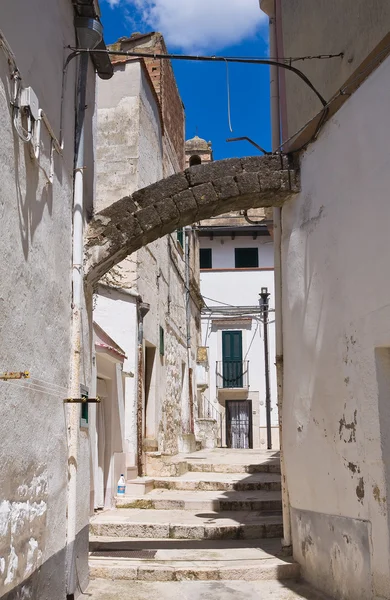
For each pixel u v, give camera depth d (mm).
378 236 4418
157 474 10797
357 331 4680
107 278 10859
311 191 5797
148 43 14500
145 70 12531
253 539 7328
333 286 5184
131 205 5727
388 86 4379
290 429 6082
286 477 6293
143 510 8633
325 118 5516
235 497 9055
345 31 5152
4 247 3270
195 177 5969
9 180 3367
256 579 5727
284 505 6352
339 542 4887
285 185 6094
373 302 4445
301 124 6086
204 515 8227
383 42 4492
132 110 11953
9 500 3318
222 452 15500
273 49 7238
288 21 6594
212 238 27938
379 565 4180
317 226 5602
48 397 4180
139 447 10648
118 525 7492
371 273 4496
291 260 6180
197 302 21781
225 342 26938
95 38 5391
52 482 4250
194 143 26562
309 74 5934
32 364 3818
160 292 13469
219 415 26469
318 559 5332
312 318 5609
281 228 6625
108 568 5758
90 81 5891
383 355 4371
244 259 27844
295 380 5961
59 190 4629
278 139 7000
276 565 5805
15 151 3479
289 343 6180
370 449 4371
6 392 3279
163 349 13688
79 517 5008
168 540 7266
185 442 15547
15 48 3543
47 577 4059
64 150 4816
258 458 12883
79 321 4969
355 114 4914
